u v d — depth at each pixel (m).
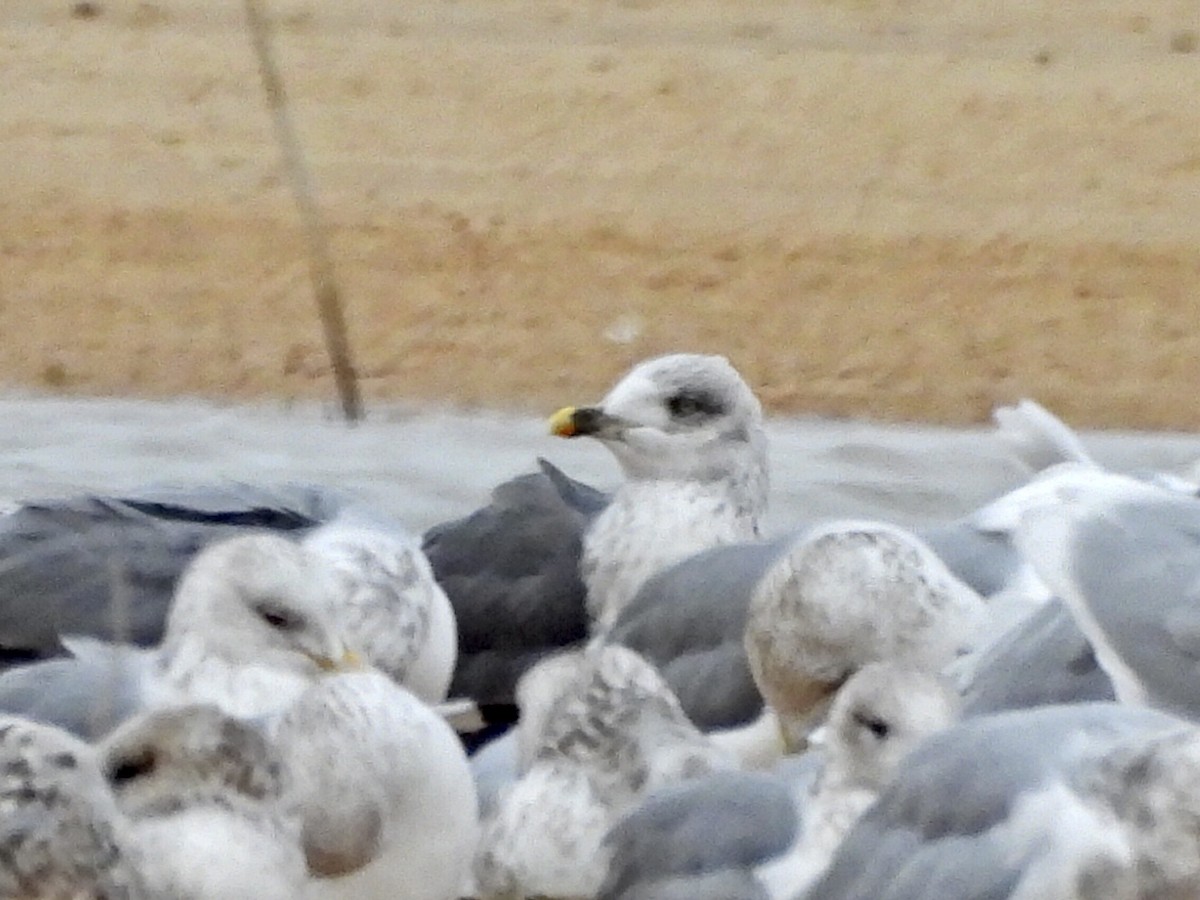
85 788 6.29
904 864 6.53
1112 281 19.64
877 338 18.34
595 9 26.11
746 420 11.03
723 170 22.03
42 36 24.53
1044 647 8.20
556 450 14.80
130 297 18.77
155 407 16.02
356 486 13.84
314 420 15.62
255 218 20.44
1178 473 13.28
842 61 24.66
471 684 10.69
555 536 10.85
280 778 6.81
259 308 18.62
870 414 16.59
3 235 19.89
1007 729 6.59
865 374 17.58
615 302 18.95
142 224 20.22
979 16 26.11
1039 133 23.02
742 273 19.62
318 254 16.81
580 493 11.20
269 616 8.78
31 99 23.02
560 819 7.77
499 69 24.19
